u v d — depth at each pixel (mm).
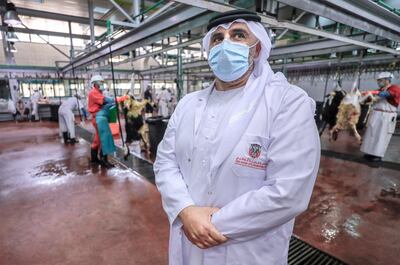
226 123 772
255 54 840
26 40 9898
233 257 739
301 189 645
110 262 1732
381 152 4008
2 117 9453
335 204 2568
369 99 4180
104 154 3779
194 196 812
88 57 4738
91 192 2902
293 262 1707
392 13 2326
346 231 2084
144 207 2523
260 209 645
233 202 699
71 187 3055
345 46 3928
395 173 3512
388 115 3877
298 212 656
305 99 720
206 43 921
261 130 721
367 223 2209
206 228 698
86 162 4113
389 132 3941
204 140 801
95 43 4430
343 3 2004
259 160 718
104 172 3604
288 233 808
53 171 3660
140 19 2986
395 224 2191
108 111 3846
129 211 2441
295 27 2451
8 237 2025
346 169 3689
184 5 2125
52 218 2320
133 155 4445
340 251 1823
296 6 1860
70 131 5566
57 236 2035
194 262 843
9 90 9469
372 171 3602
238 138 729
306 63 6578
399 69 6414
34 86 10258
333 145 5223
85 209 2488
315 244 1902
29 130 7281
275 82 804
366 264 1687
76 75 9133
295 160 651
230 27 810
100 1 4777
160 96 8547
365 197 2736
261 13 2070
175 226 808
